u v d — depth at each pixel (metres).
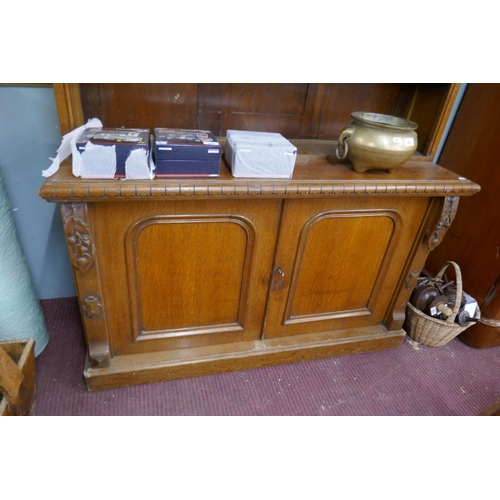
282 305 1.38
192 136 1.06
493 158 1.52
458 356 1.64
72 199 0.92
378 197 1.21
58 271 1.64
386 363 1.56
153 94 1.17
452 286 1.70
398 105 1.41
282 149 1.04
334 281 1.39
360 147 1.12
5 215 1.22
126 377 1.30
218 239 1.15
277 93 1.27
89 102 1.13
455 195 1.22
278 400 1.36
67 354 1.46
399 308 1.53
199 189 0.98
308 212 1.17
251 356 1.41
